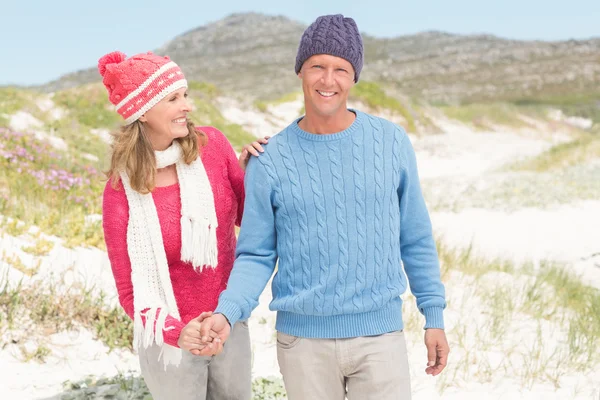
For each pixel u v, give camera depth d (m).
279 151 2.72
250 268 2.74
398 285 2.75
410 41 102.56
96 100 16.77
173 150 2.88
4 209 7.10
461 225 11.89
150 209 2.86
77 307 4.98
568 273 8.80
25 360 4.43
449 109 34.12
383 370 2.67
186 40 114.12
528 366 5.10
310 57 2.67
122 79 2.76
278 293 2.77
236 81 70.62
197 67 89.31
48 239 6.34
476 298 6.82
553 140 31.28
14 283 5.09
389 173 2.71
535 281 7.71
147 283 2.87
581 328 5.98
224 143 3.07
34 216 7.05
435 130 28.72
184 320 3.01
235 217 3.12
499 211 12.88
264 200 2.73
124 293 2.92
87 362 4.58
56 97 16.78
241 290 2.69
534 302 6.83
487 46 94.56
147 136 2.84
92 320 4.99
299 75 2.79
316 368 2.72
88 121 15.99
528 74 71.19
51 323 4.82
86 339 4.81
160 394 3.05
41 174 8.62
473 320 6.11
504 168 19.84
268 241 2.79
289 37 110.50
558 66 74.75
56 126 14.91
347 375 2.77
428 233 2.86
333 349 2.68
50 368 4.42
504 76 71.19
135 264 2.87
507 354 5.37
